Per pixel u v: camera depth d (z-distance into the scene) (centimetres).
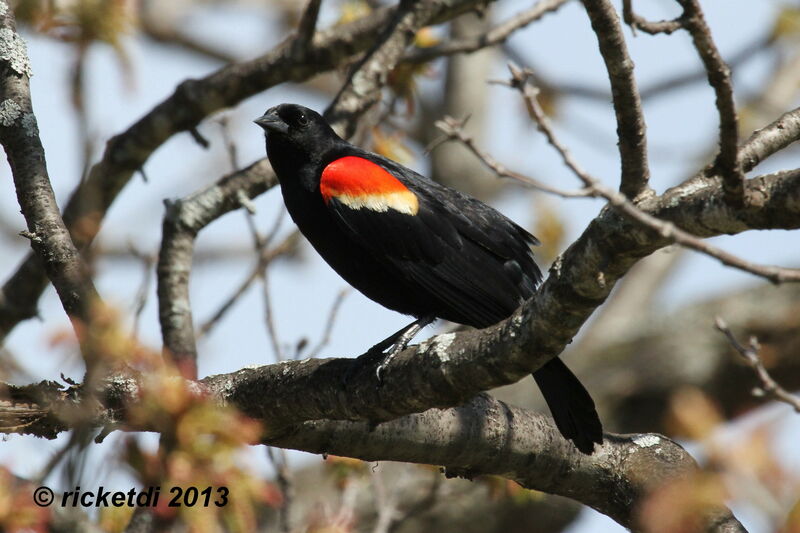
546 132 621
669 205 688
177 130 1340
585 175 610
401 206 1072
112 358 707
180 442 698
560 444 974
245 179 1248
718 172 649
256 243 1222
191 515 695
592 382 1856
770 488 616
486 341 787
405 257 1068
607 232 698
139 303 910
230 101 1351
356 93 1297
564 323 736
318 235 1142
